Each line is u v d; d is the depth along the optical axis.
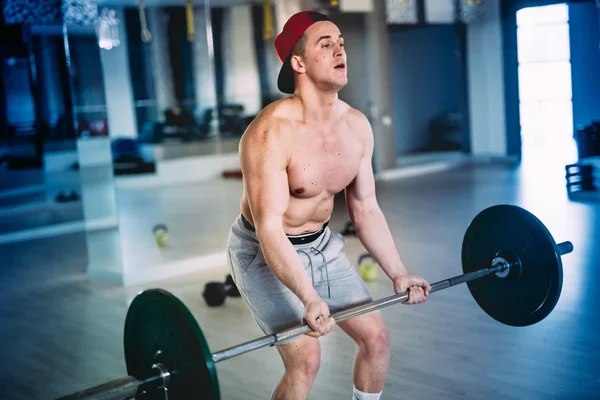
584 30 8.75
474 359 3.12
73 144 8.88
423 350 3.27
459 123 12.14
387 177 9.52
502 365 3.04
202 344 1.70
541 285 2.33
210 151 7.82
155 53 6.04
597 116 8.82
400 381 2.93
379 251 2.31
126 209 7.09
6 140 8.84
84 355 3.61
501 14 10.08
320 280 2.26
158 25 5.84
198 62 6.22
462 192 7.79
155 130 7.56
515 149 10.23
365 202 2.34
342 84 2.09
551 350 3.17
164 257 5.29
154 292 1.80
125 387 1.75
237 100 6.76
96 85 5.00
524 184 7.93
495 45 10.23
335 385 2.95
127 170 7.65
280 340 1.88
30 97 8.79
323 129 2.15
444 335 3.45
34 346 3.80
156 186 7.79
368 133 2.27
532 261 2.35
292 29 2.10
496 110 10.38
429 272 4.66
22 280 5.37
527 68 11.09
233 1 6.35
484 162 10.27
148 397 1.88
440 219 6.40
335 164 2.17
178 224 6.42
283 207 2.07
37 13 7.67
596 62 8.64
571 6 8.89
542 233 2.28
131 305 1.89
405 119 12.84
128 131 7.42
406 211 6.92
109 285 5.03
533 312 2.36
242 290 2.28
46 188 8.80
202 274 5.14
